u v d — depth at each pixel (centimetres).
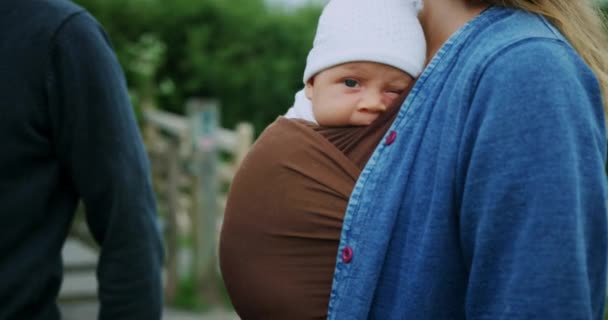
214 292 682
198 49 1028
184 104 1051
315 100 159
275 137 160
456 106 134
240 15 1036
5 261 204
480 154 129
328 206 151
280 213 156
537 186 124
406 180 138
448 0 153
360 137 152
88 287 546
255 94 1038
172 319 643
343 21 156
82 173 212
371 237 140
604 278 132
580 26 147
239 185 163
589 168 127
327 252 152
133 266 216
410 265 137
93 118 211
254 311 161
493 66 132
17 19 208
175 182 692
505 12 142
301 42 1045
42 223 209
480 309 130
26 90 205
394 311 138
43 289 207
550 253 123
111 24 1002
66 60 208
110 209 214
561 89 128
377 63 153
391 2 157
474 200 130
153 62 988
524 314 123
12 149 204
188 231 845
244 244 161
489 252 128
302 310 154
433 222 134
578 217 124
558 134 125
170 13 1030
